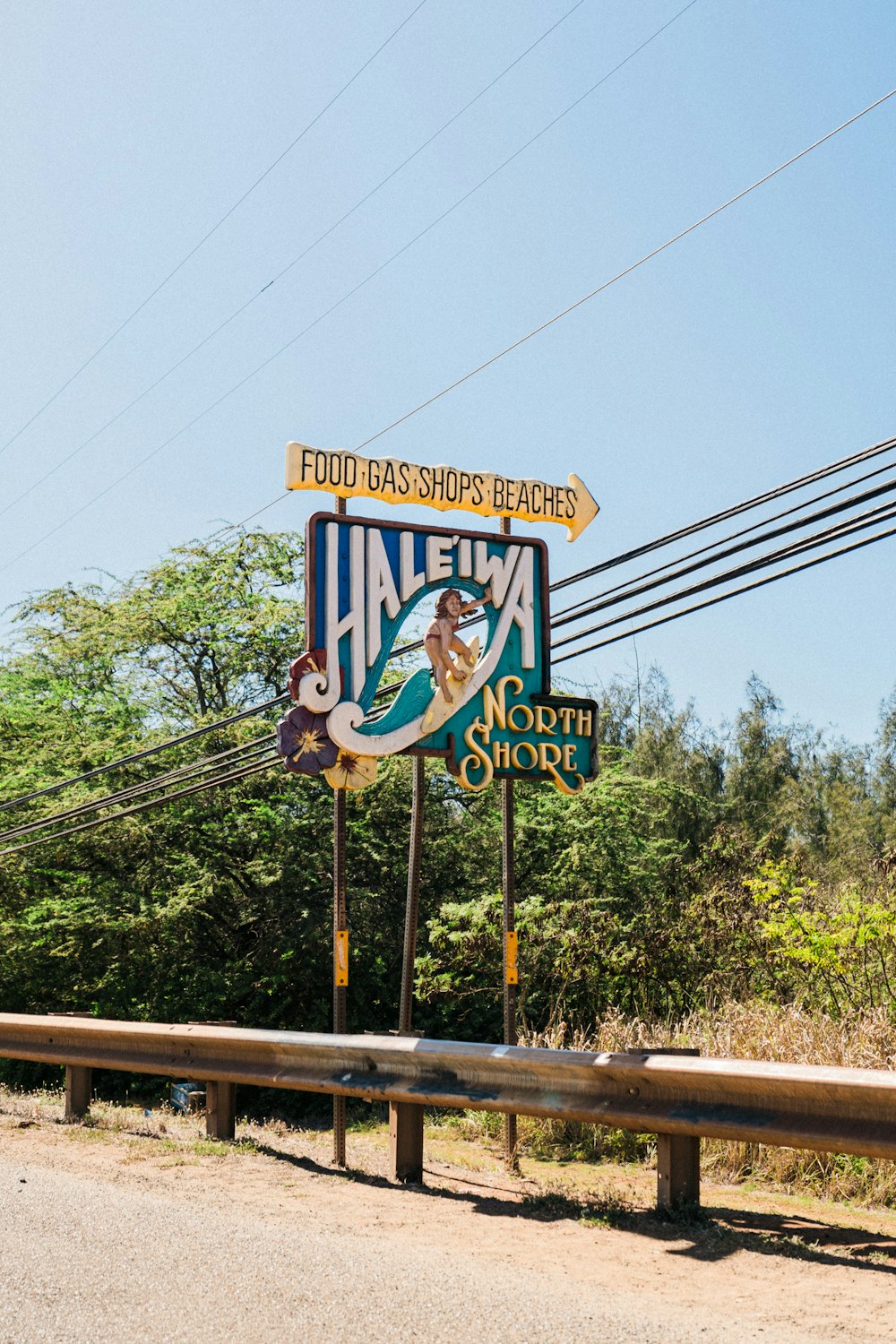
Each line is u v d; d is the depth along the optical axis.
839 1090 6.61
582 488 11.41
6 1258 6.36
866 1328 5.46
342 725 9.91
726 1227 7.51
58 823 23.39
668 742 31.72
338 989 10.96
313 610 9.99
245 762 22.80
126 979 23.20
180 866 22.80
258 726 22.81
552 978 20.50
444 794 23.89
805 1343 5.20
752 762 32.12
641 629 10.84
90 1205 7.62
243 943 23.59
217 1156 9.73
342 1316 5.41
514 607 10.72
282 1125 14.02
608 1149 11.70
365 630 10.11
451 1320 5.39
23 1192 8.07
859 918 16.28
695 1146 7.86
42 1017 12.31
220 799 23.11
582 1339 5.15
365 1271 6.16
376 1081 9.19
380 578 10.23
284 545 26.25
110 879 23.08
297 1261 6.32
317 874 22.69
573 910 20.58
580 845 22.27
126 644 25.91
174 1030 10.70
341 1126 9.80
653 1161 11.24
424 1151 11.79
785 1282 6.28
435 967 20.75
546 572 10.94
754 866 21.20
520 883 23.58
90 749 23.41
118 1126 11.20
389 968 23.06
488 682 10.55
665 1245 7.11
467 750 10.39
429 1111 15.86
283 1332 5.20
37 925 22.33
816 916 16.83
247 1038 9.99
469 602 10.59
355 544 10.19
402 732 10.17
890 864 17.95
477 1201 8.41
